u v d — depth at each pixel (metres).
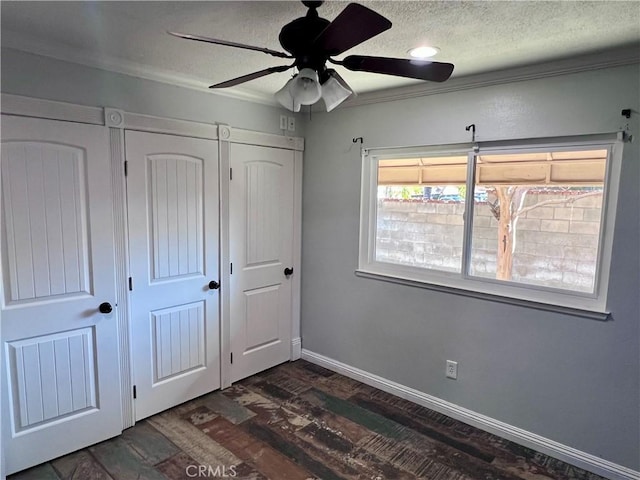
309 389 3.28
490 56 2.23
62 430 2.39
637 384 2.21
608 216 2.25
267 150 3.34
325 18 1.76
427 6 1.64
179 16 1.79
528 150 2.50
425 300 2.98
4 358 2.16
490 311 2.68
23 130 2.12
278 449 2.51
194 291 2.99
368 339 3.34
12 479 2.20
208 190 2.98
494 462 2.43
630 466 2.26
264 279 3.48
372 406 3.04
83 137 2.33
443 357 2.92
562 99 2.31
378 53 2.20
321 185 3.53
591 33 1.90
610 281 2.24
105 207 2.46
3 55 2.03
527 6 1.64
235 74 2.65
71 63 2.25
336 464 2.38
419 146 2.93
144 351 2.75
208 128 2.92
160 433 2.65
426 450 2.53
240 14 1.76
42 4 1.67
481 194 2.72
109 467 2.32
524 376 2.58
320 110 3.46
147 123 2.60
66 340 2.37
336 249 3.48
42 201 2.22
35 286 2.23
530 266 2.57
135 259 2.64
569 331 2.39
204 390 3.14
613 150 2.21
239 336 3.34
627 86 2.12
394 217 3.19
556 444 2.48
